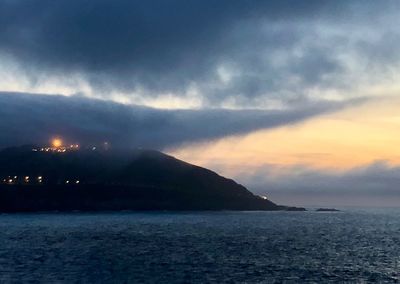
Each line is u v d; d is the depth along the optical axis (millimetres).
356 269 98250
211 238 165375
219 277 87812
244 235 179000
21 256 111500
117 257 112750
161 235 175875
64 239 156875
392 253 126000
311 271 95125
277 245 142625
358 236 180875
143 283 82125
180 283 82438
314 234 188375
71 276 86562
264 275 90125
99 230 196875
